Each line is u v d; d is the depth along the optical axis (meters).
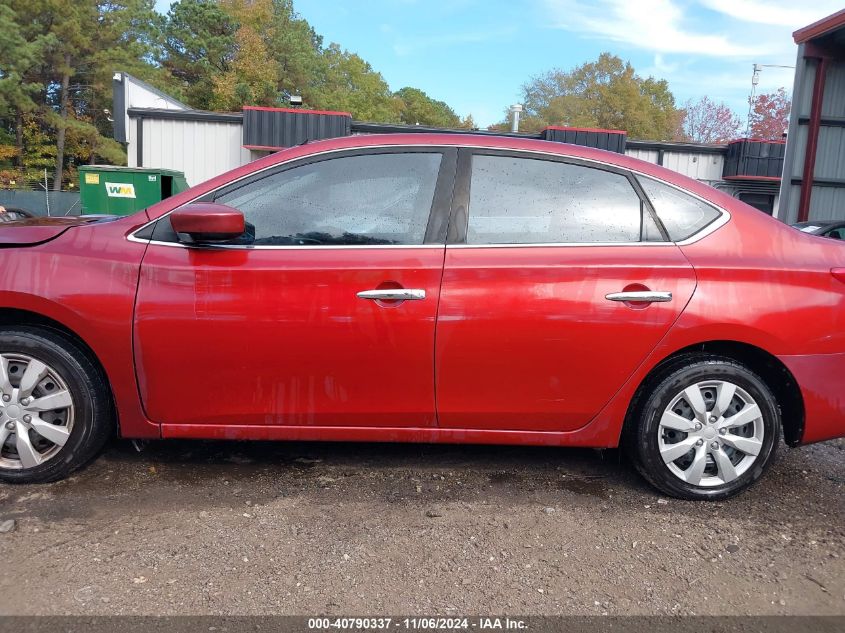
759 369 3.13
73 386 2.92
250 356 2.88
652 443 3.01
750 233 3.04
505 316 2.86
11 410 2.91
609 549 2.64
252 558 2.48
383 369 2.89
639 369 2.92
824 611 2.27
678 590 2.37
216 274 2.86
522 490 3.16
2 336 2.89
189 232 2.75
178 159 18.58
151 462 3.34
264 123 18.11
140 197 12.32
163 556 2.47
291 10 57.59
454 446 3.71
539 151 3.10
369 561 2.49
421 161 3.06
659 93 56.97
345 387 2.91
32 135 35.44
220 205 2.80
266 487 3.10
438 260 2.89
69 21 33.03
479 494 3.10
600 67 55.81
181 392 2.92
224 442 3.65
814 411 2.97
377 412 2.94
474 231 2.96
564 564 2.52
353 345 2.87
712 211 3.06
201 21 48.28
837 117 12.90
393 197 3.01
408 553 2.56
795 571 2.52
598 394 2.95
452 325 2.86
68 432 2.94
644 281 2.89
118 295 2.85
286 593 2.27
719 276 2.91
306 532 2.69
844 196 13.29
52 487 3.00
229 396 2.93
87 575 2.33
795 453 3.77
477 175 3.04
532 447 3.74
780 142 20.61
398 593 2.29
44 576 2.31
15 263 2.88
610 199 3.05
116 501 2.89
